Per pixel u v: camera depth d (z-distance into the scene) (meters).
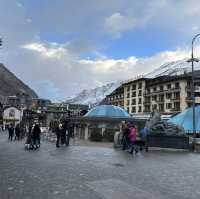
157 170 11.34
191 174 10.68
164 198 6.96
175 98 78.88
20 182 8.23
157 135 23.55
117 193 7.21
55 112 76.06
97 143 28.12
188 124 34.50
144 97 93.38
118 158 14.96
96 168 11.16
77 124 36.41
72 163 12.38
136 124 34.19
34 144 19.72
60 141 24.05
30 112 62.34
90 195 6.92
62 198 6.59
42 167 11.02
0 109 90.19
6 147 20.67
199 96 75.88
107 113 37.19
